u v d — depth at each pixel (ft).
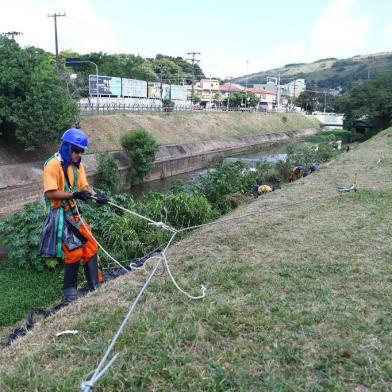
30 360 11.51
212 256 19.63
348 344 12.03
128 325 13.02
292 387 10.27
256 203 33.65
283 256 19.43
